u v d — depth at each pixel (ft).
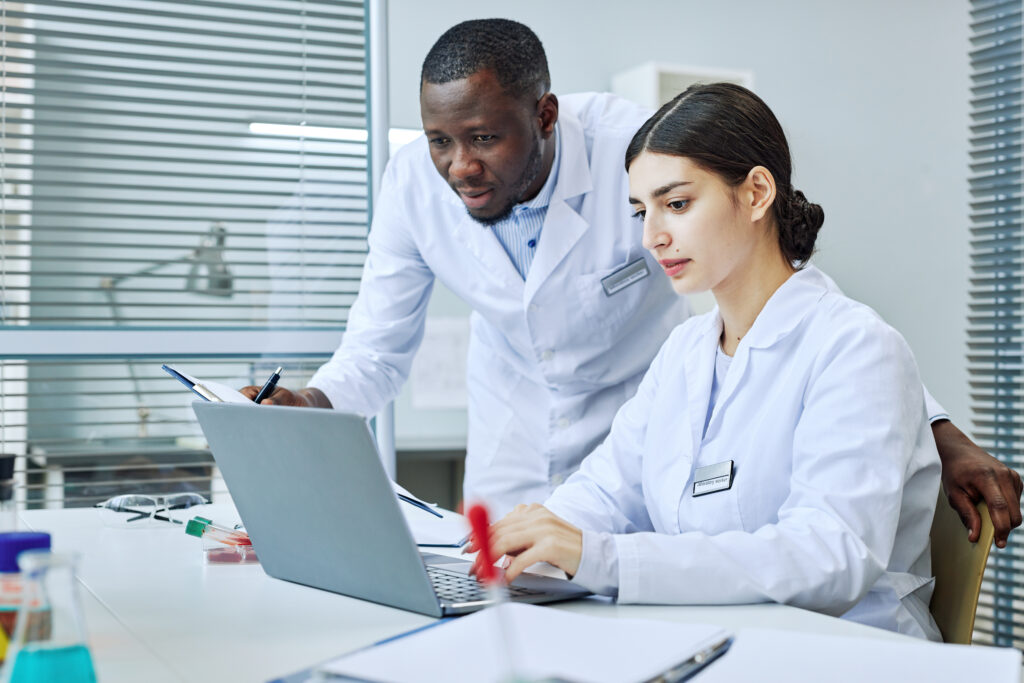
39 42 7.39
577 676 2.17
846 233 14.49
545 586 3.26
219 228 7.84
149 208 7.67
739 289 3.95
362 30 8.12
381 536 2.96
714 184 3.76
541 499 6.37
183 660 2.55
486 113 4.74
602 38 13.51
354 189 8.16
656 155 3.81
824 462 3.43
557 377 6.08
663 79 13.15
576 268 5.82
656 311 6.19
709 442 3.94
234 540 4.01
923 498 3.74
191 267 7.78
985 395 9.05
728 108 3.78
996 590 8.84
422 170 6.01
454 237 5.95
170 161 7.71
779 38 14.26
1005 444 8.81
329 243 8.11
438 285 12.98
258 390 5.02
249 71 7.86
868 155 14.62
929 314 14.92
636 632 2.50
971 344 9.20
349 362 6.23
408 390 12.86
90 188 7.54
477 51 4.74
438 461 12.57
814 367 3.63
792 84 14.32
